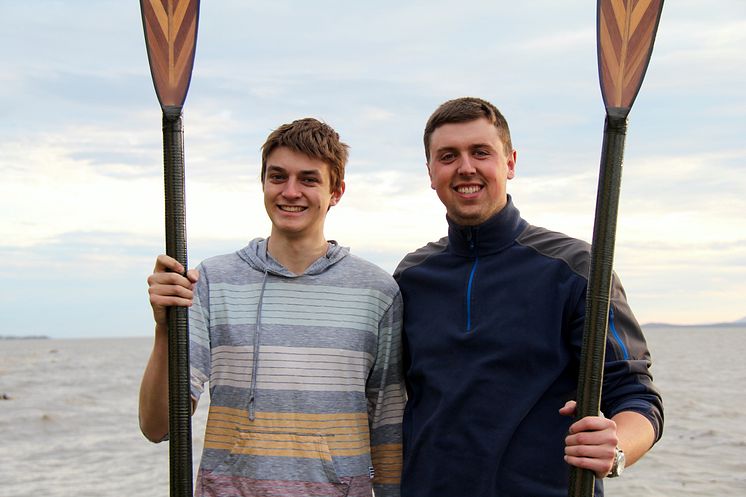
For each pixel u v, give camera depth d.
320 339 3.94
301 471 3.80
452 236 4.00
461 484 3.62
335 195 4.21
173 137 3.33
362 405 3.98
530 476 3.57
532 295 3.73
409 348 4.00
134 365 64.69
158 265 3.32
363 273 4.10
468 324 3.81
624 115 3.21
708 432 17.67
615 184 3.19
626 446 3.19
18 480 13.16
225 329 3.94
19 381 40.91
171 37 3.38
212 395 3.95
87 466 14.38
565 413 3.31
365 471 3.92
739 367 53.09
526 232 3.95
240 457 3.82
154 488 12.44
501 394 3.64
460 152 3.84
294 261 4.05
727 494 11.53
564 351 3.68
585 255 3.73
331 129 4.09
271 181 4.00
